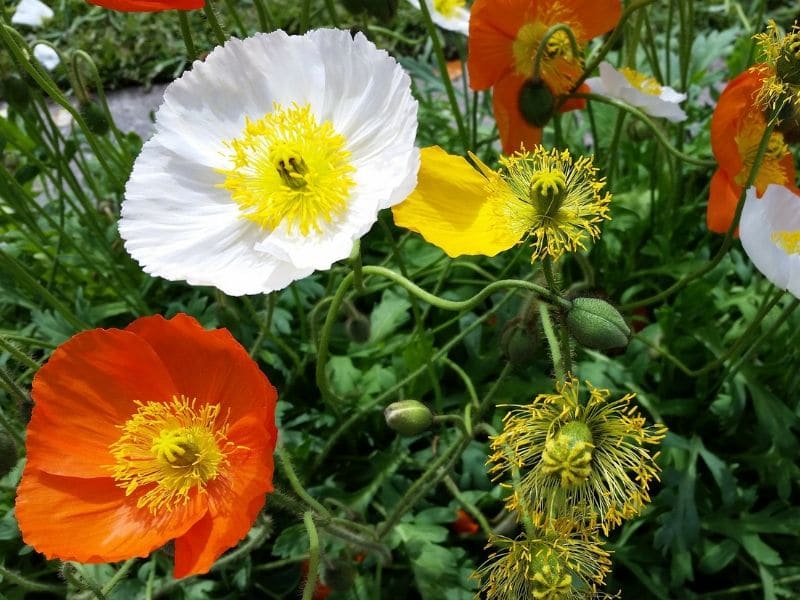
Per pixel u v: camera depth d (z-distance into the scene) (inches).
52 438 6.7
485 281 11.8
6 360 11.2
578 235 7.0
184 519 6.5
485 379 11.4
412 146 6.7
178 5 7.1
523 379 10.8
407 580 9.9
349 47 7.3
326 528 7.6
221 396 6.7
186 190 7.5
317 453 10.7
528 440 6.2
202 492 6.6
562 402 6.1
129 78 22.5
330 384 10.8
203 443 6.7
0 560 9.7
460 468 10.8
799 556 10.2
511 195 7.2
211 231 7.4
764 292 11.4
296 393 11.5
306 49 7.4
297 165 7.2
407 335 11.6
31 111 12.6
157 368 6.7
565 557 6.3
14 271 9.8
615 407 6.6
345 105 7.5
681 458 10.3
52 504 6.6
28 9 15.7
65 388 6.7
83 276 13.1
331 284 11.1
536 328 7.5
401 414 7.6
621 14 9.6
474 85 9.7
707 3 20.9
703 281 10.7
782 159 9.5
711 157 13.0
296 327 12.3
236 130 7.6
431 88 14.7
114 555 6.3
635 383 10.7
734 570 10.5
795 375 10.8
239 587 9.2
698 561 10.5
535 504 6.2
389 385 10.9
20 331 11.5
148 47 22.8
